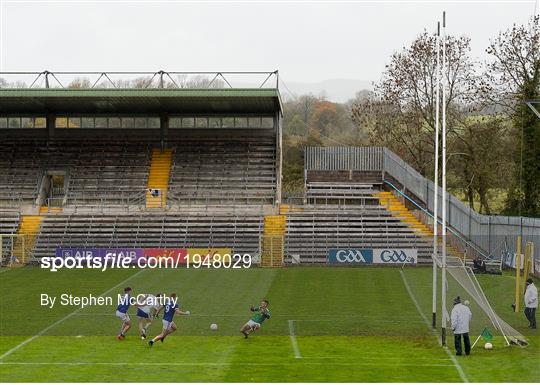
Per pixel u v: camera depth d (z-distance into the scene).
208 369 26.20
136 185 66.19
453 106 75.81
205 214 62.41
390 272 52.47
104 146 69.31
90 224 61.03
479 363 27.25
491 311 33.31
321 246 58.09
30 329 33.56
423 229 60.25
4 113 70.50
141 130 70.19
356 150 68.81
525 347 30.00
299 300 41.31
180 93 58.75
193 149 69.19
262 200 65.31
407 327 34.22
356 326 34.41
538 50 68.75
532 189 63.84
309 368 26.38
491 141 75.75
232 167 67.62
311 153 69.19
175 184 66.19
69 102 63.78
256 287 45.84
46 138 70.00
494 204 83.62
